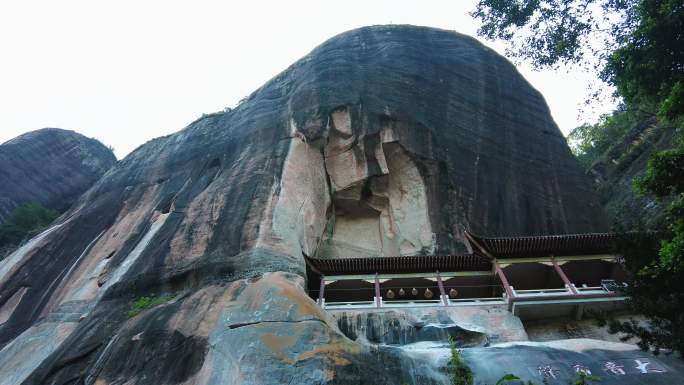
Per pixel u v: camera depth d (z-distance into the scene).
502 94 28.67
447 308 16.34
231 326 13.16
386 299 18.67
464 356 12.62
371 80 26.39
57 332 17.56
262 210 18.81
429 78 27.78
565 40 20.42
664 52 16.12
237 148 24.50
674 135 24.23
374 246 23.12
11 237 33.84
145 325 14.67
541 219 21.77
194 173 25.20
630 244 11.38
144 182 27.69
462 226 21.20
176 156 28.55
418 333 15.36
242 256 16.69
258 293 14.44
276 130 24.20
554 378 11.49
